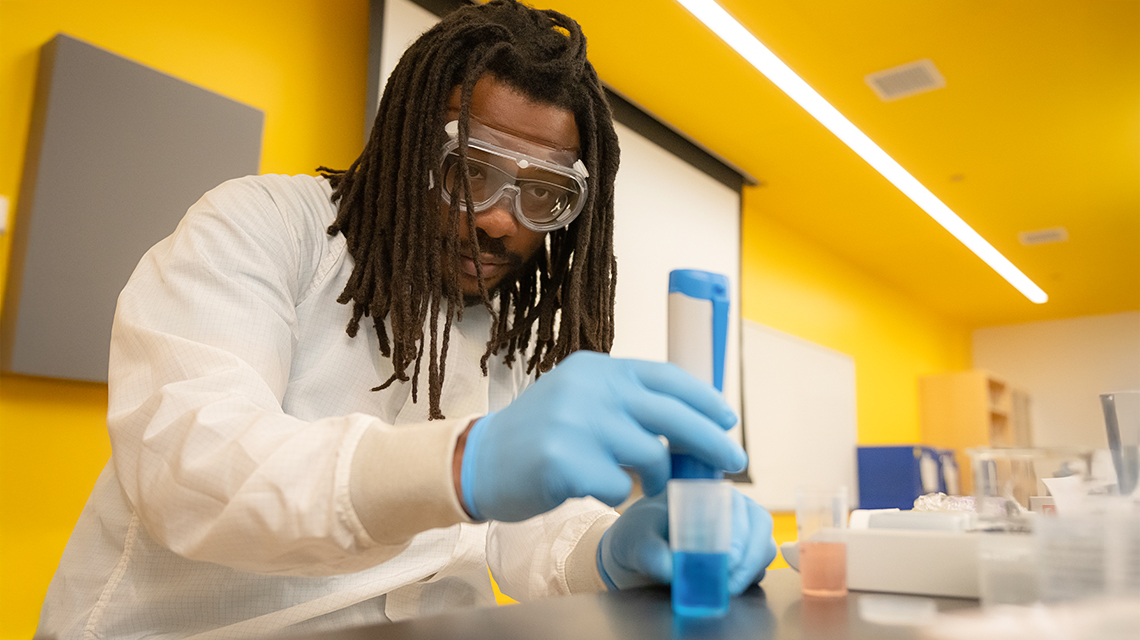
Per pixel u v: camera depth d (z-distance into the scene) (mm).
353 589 853
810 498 618
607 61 3268
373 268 944
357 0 2475
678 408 533
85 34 1833
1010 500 659
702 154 4090
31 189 1684
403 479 521
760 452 4555
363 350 948
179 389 636
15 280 1658
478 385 1049
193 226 799
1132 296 6984
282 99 2225
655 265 3643
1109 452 704
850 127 3861
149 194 1849
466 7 999
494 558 1032
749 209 4906
